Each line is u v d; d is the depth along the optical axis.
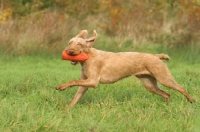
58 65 19.17
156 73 11.74
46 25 21.67
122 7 25.47
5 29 20.92
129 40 23.33
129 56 11.72
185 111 10.89
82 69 11.66
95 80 11.34
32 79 14.04
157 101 11.88
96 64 11.43
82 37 11.49
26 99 11.84
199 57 21.34
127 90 13.11
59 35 21.59
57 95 12.14
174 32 23.09
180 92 11.89
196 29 23.09
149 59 11.77
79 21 24.22
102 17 25.33
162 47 22.92
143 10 25.39
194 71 16.45
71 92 12.72
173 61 21.05
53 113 10.43
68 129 9.39
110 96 12.26
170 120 10.46
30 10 24.05
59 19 22.33
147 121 10.14
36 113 10.29
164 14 26.33
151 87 12.21
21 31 21.42
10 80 13.96
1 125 9.45
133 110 11.00
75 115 10.59
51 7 25.05
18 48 20.55
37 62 19.66
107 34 24.03
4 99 11.52
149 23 24.39
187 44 22.72
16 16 23.19
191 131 9.71
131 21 24.30
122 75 11.70
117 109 11.09
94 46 22.19
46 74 15.24
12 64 19.00
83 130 9.47
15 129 9.37
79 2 25.19
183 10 25.17
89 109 11.14
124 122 10.02
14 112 10.02
